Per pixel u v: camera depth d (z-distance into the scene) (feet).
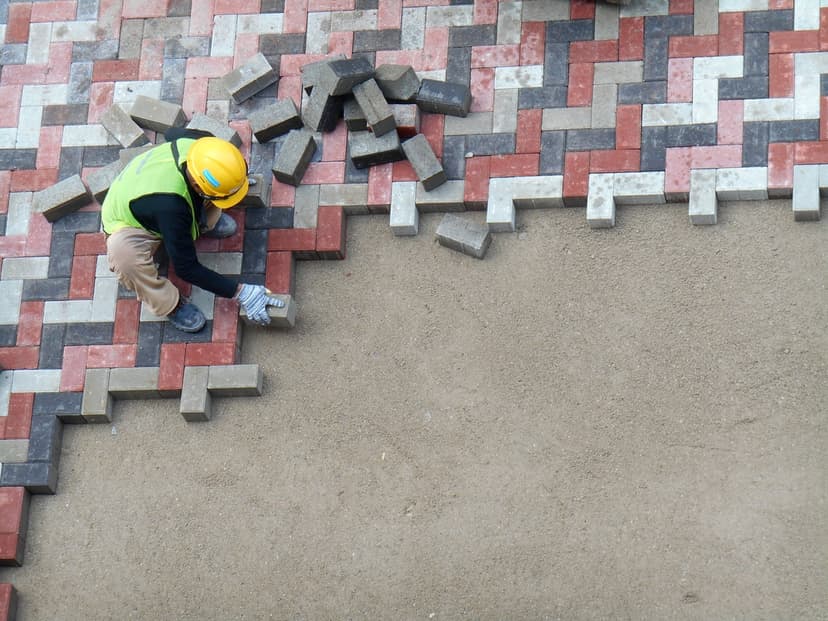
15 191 28.76
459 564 25.20
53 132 29.17
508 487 25.46
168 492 26.50
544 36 27.99
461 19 28.50
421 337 26.71
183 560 26.04
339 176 27.71
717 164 26.30
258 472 26.37
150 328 27.32
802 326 25.39
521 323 26.43
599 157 26.84
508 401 25.99
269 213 27.63
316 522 25.89
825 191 25.85
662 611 24.30
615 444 25.35
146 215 24.95
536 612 24.70
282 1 29.43
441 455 25.89
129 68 29.45
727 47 27.09
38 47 29.94
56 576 26.27
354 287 27.30
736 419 25.09
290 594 25.54
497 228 26.94
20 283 27.99
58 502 26.76
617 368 25.80
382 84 27.61
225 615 25.61
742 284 25.85
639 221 26.66
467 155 27.35
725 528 24.54
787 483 24.58
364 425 26.35
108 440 27.04
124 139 28.63
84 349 27.35
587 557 24.82
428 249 27.30
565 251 26.73
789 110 26.40
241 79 28.50
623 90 27.25
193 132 25.67
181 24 29.63
